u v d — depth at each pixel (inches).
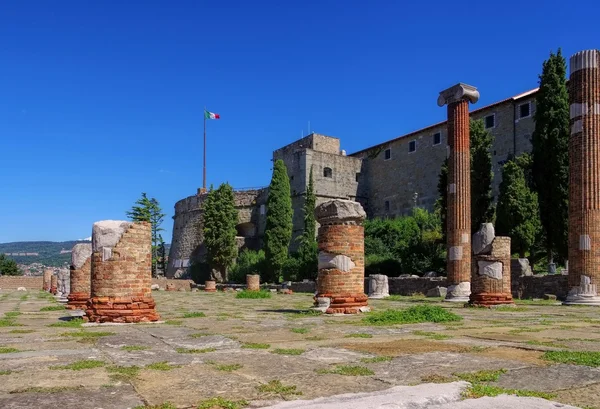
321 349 345.4
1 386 236.7
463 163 1105.4
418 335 429.7
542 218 1531.7
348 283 670.5
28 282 2778.1
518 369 267.4
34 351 346.6
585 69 938.7
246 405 201.8
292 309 812.0
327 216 679.1
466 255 1079.6
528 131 2057.1
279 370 271.1
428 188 2536.9
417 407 181.9
